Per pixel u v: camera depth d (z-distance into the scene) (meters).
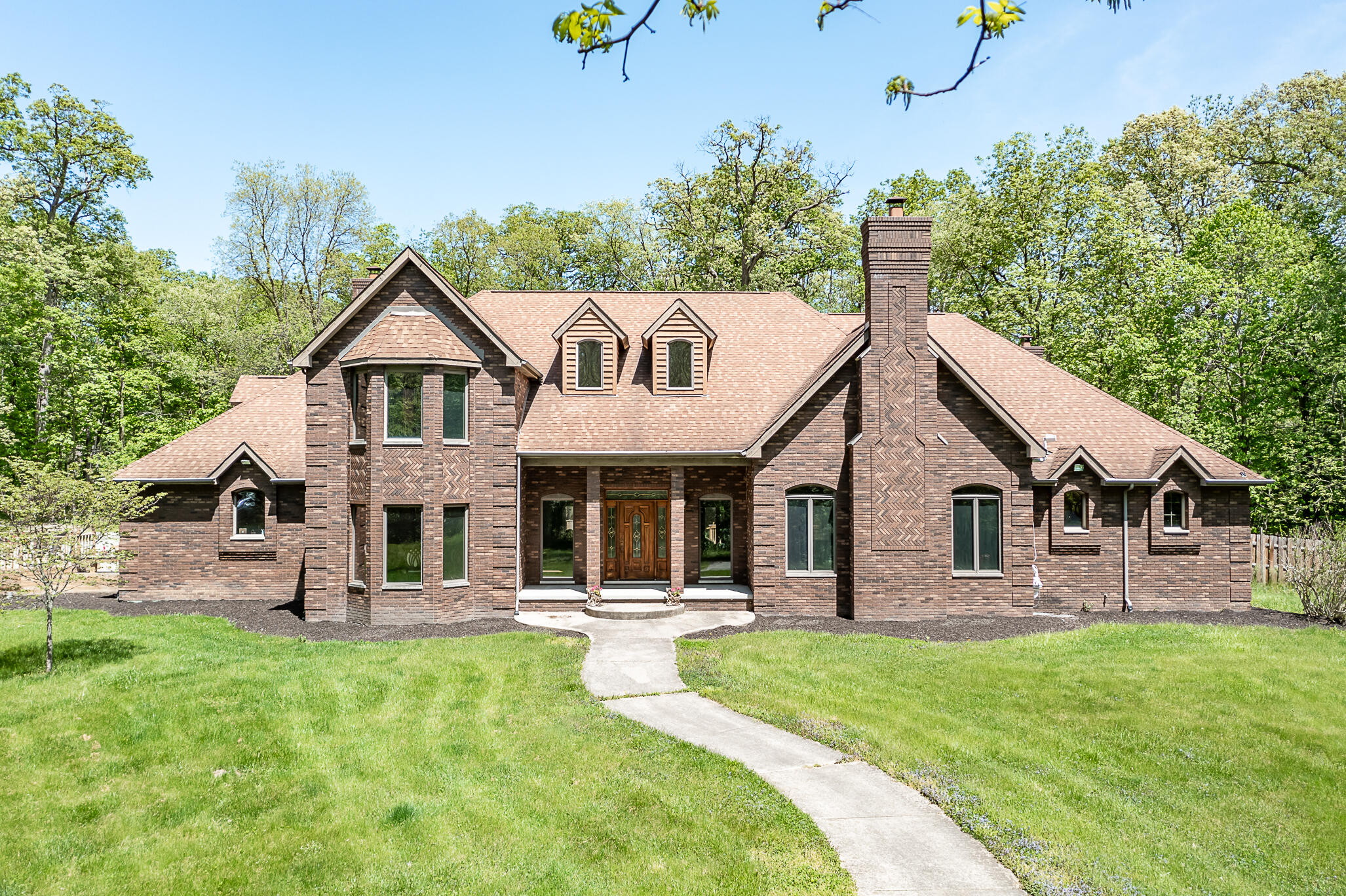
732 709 12.20
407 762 10.22
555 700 12.68
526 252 47.94
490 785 9.51
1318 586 19.03
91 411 39.19
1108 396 23.03
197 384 42.97
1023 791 9.09
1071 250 36.81
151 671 14.11
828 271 46.53
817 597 19.78
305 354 19.25
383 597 18.64
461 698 12.80
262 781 9.74
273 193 43.06
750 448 19.59
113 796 9.36
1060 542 20.97
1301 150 42.09
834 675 13.95
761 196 43.62
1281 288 32.94
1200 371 35.34
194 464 22.81
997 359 24.39
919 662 14.84
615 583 22.14
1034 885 6.95
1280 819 8.70
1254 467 33.16
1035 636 16.91
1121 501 20.91
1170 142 43.94
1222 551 20.84
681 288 45.69
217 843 8.25
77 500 14.84
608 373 22.09
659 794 9.04
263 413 24.48
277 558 22.73
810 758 10.16
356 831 8.44
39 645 16.34
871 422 19.31
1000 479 19.23
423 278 19.64
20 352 35.00
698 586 21.97
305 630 18.23
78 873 7.73
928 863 7.45
